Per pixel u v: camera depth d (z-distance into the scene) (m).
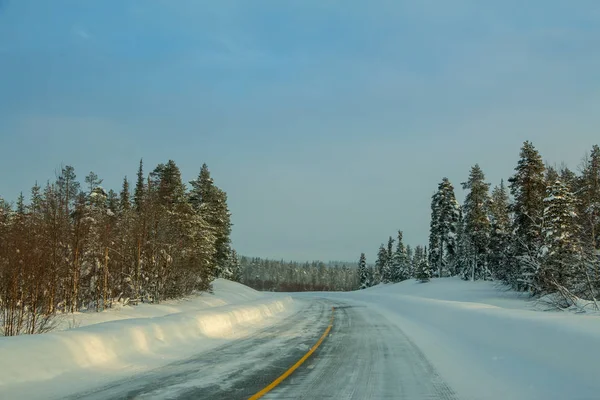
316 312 26.81
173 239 29.77
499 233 47.81
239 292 43.44
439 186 65.44
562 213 30.69
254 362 9.61
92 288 22.94
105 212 30.75
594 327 7.13
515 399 6.30
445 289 50.00
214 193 49.19
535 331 8.39
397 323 18.91
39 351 8.05
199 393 6.89
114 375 8.20
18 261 13.97
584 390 5.92
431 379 7.82
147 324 12.02
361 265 105.69
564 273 25.19
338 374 8.30
